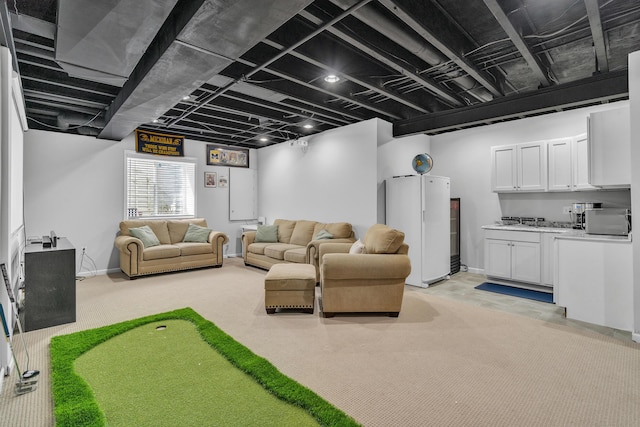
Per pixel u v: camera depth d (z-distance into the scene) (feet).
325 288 10.53
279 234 19.76
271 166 22.84
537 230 13.82
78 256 16.66
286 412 5.72
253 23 6.82
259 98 14.46
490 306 11.86
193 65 8.75
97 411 5.64
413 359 7.72
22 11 7.53
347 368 7.29
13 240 8.98
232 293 13.42
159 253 16.44
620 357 7.81
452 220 17.81
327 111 16.40
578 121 14.17
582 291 10.22
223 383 6.63
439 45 9.02
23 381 6.72
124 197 18.16
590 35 9.61
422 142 18.79
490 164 16.93
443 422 5.48
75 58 8.12
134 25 6.73
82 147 16.79
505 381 6.76
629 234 9.76
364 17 7.86
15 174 9.58
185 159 20.54
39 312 9.66
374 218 15.93
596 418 5.56
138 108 12.13
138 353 7.96
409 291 13.98
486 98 13.66
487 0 7.25
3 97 7.08
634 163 8.83
